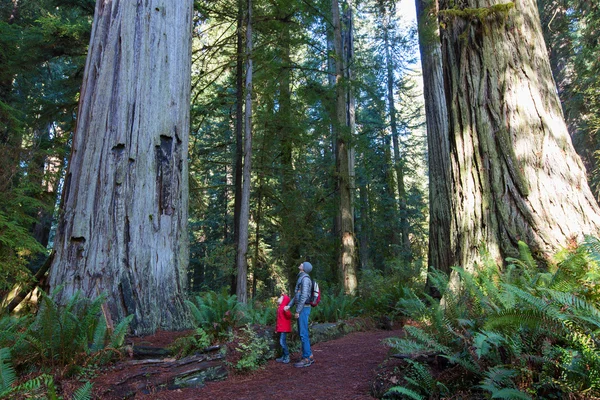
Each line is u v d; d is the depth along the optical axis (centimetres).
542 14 1750
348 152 1513
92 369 431
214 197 2425
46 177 745
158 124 677
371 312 1011
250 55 1184
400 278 1330
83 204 607
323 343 729
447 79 674
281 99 1470
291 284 1488
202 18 1310
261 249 1591
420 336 365
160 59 700
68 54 1235
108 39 670
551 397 278
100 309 521
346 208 1451
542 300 295
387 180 2300
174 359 486
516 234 527
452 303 416
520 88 579
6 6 1388
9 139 904
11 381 346
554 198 522
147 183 645
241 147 1328
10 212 677
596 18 1338
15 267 631
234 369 501
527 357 289
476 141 600
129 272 596
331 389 427
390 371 403
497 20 613
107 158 624
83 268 582
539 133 556
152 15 703
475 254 562
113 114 639
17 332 488
